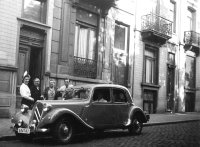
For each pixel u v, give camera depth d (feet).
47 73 47.34
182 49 79.10
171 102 75.61
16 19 43.80
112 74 59.77
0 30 42.09
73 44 52.01
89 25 56.03
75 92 31.53
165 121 50.14
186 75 81.92
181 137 33.12
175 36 77.36
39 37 47.55
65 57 50.55
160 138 32.12
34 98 33.71
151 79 69.97
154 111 69.82
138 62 65.31
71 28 51.88
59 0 50.01
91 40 56.54
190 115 67.26
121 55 62.39
